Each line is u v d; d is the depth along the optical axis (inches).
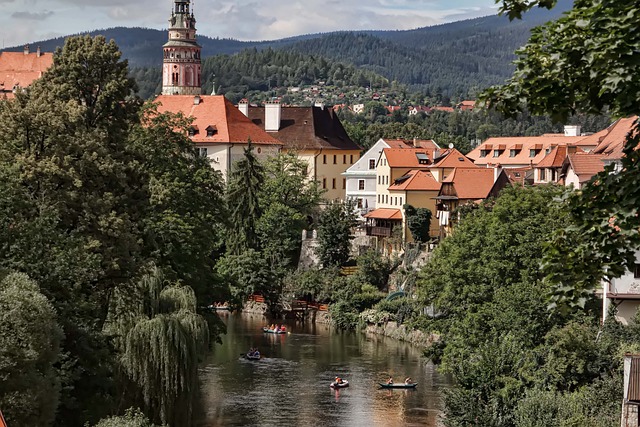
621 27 1024.2
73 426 2272.4
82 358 2327.8
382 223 6579.7
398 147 7367.1
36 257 2315.5
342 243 6220.5
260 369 4205.2
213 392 3754.9
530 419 2469.2
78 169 2642.7
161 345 2677.2
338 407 3550.7
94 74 3090.6
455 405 2677.2
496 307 3144.7
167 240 3351.4
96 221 2583.7
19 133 2596.0
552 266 1117.1
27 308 1919.3
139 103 3157.0
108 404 2393.0
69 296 2363.4
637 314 3078.2
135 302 2773.1
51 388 1956.2
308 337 5093.5
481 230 3732.8
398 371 4192.9
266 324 5556.1
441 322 3742.6
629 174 1074.1
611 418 2402.8
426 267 4015.8
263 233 6363.2
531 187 3912.4
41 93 2960.1
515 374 2701.8
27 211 2436.0
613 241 1089.4
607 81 1019.9
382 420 3385.8
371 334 5221.5
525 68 1110.4
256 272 5920.3
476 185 6259.8
